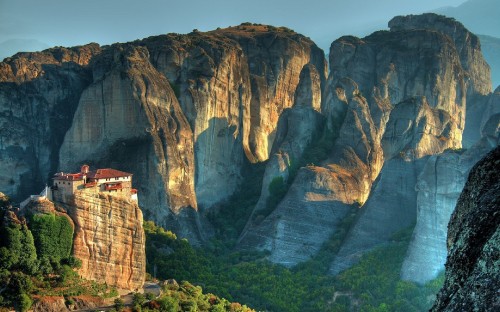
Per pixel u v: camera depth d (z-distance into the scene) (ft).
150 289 462.19
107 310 398.42
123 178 457.27
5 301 370.94
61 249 414.62
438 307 68.44
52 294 391.04
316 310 573.33
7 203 412.57
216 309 469.16
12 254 389.60
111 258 438.40
